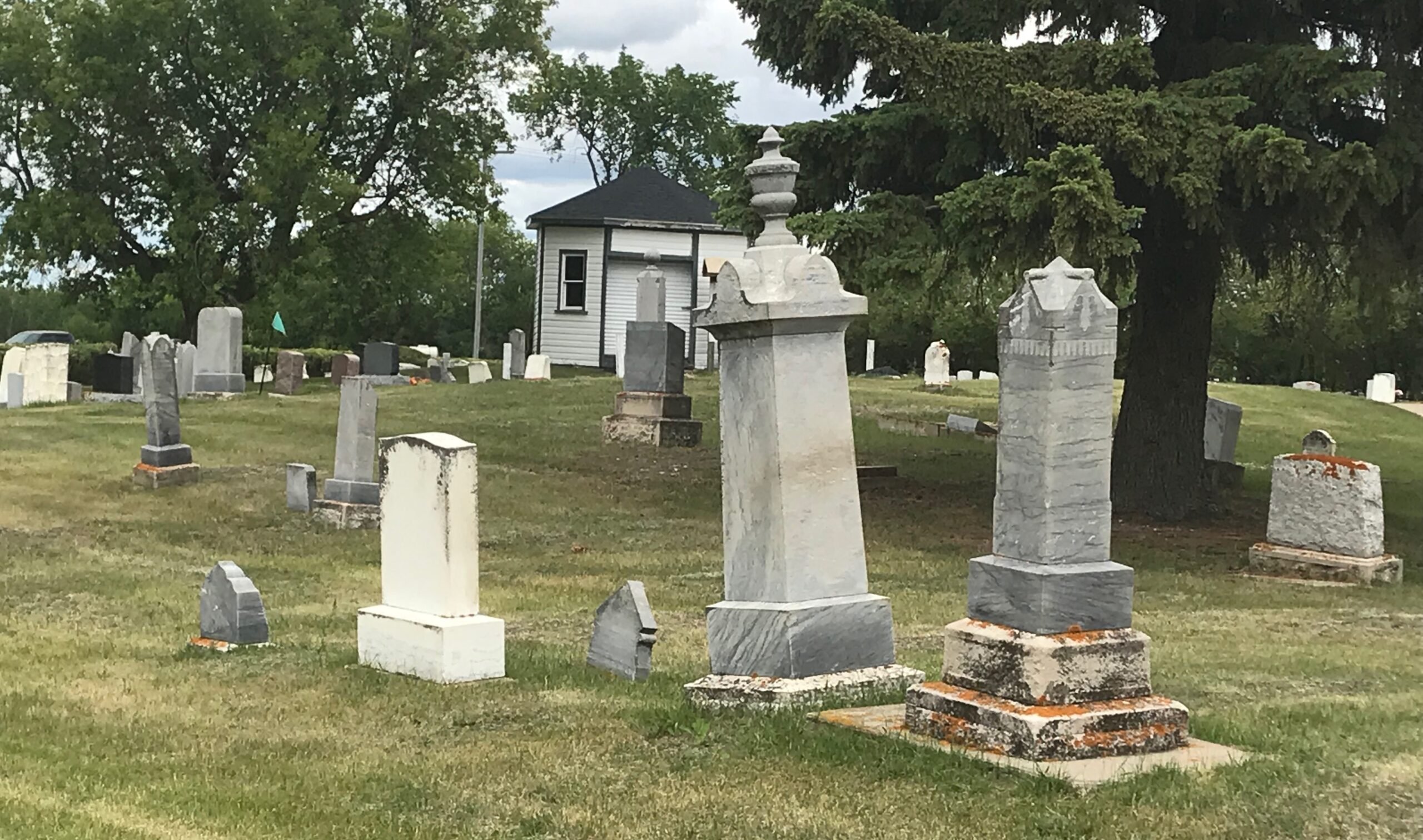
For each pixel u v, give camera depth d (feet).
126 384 125.49
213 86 159.22
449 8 161.89
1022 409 27.07
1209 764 25.86
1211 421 91.40
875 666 32.19
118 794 25.77
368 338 251.80
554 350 180.55
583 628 46.03
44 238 155.63
